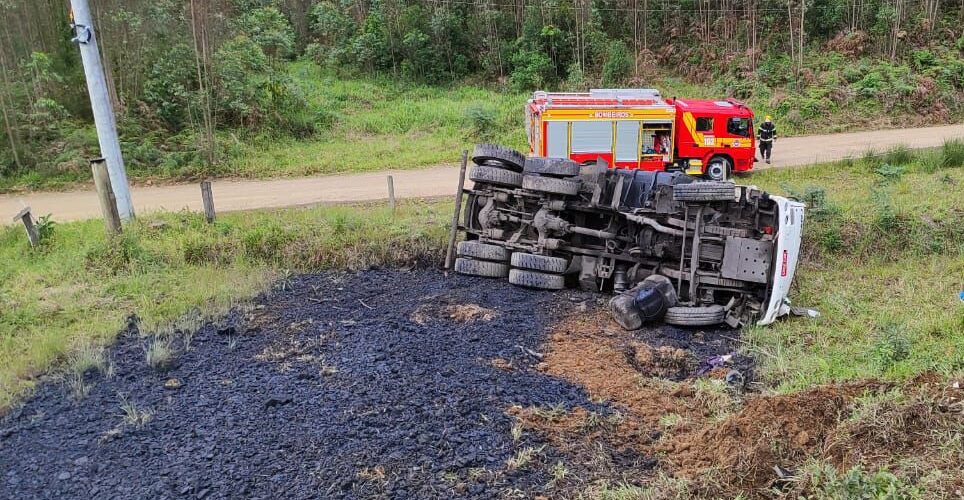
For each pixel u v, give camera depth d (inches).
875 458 227.6
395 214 586.6
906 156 786.2
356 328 390.6
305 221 557.9
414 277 498.6
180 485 239.8
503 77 1451.8
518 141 1043.3
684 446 265.0
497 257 490.3
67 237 553.9
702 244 432.1
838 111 1200.8
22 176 872.9
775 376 340.5
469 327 399.2
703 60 1429.6
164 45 1085.1
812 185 625.9
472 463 250.5
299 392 307.3
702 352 385.1
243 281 464.1
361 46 1480.1
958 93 1259.2
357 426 275.9
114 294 442.6
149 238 523.5
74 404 305.1
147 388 319.0
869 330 389.7
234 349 363.6
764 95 1273.4
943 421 240.2
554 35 1438.2
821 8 1446.9
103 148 539.8
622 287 459.5
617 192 455.5
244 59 1155.9
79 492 239.5
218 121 1068.5
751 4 1475.1
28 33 1029.8
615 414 296.4
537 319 421.1
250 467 249.3
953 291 443.5
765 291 416.2
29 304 420.5
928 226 536.4
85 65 525.0
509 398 304.2
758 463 231.0
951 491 202.4
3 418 295.1
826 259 518.3
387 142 1062.4
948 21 1448.1
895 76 1262.3
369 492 232.7
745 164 800.3
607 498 227.5
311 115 1154.7
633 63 1446.9
